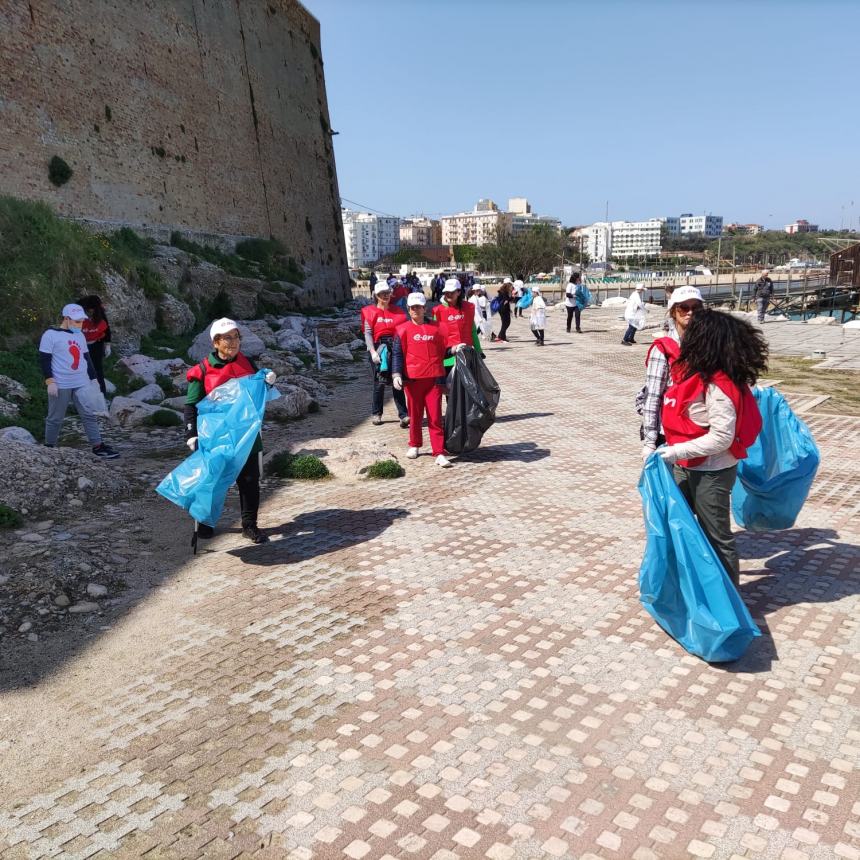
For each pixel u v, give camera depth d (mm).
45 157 20469
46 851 2863
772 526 5148
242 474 5949
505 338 23016
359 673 4090
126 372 14062
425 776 3230
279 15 39188
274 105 37281
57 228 16984
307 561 5699
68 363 8539
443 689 3912
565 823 2936
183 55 28562
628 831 2885
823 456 8234
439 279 35125
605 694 3832
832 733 3463
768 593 4902
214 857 2812
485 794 3109
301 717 3695
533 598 4977
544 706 3734
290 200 38375
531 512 6738
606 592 5051
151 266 20906
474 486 7602
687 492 4496
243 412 5637
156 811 3068
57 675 4152
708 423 4172
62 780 3285
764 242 199250
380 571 5480
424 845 2842
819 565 5312
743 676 3967
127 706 3844
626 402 12219
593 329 26438
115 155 23734
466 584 5223
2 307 13805
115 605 5008
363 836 2898
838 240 67688
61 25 21484
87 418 8797
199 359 16656
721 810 2984
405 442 9742
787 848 2779
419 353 8266
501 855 2781
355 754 3395
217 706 3816
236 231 32250
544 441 9555
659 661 4148
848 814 2945
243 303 25453
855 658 4109
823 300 46875
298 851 2832
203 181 29531
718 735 3469
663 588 4207
